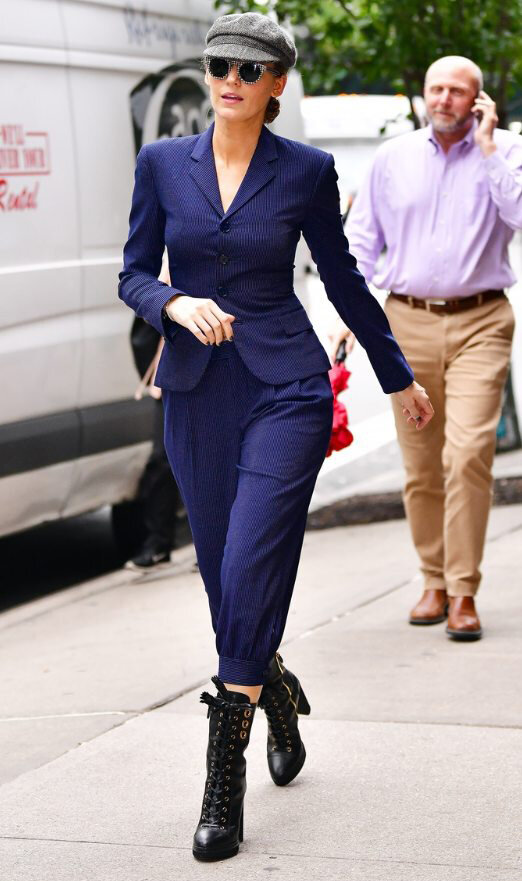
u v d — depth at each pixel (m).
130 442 10.61
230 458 5.72
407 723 6.94
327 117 18.27
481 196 8.32
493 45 12.23
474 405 8.32
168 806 6.07
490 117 8.12
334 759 6.52
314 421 5.63
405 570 10.26
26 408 9.66
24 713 7.50
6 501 9.55
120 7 10.66
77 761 6.67
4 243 9.46
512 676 7.61
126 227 10.65
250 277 5.56
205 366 5.60
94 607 9.88
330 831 5.72
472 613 8.38
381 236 8.72
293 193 5.55
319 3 12.58
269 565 5.50
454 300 8.41
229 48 5.40
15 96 9.57
